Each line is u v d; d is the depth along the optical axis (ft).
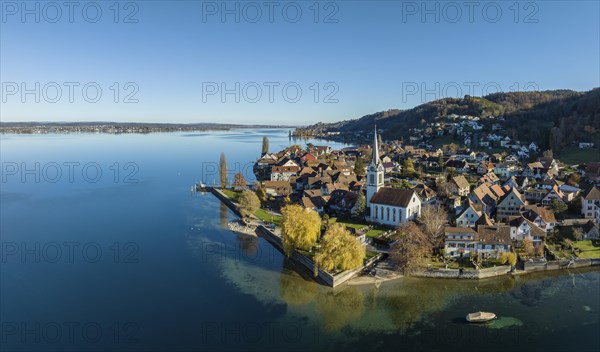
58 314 280.10
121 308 288.10
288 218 374.43
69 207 574.15
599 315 272.10
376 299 300.40
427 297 301.84
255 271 351.25
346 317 276.62
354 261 327.26
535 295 300.61
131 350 239.50
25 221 502.79
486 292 307.17
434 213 396.98
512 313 277.23
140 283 327.06
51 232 459.32
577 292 303.27
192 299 301.22
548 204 486.79
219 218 520.42
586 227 388.57
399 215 436.76
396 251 347.56
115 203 601.21
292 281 331.77
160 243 422.82
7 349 239.91
